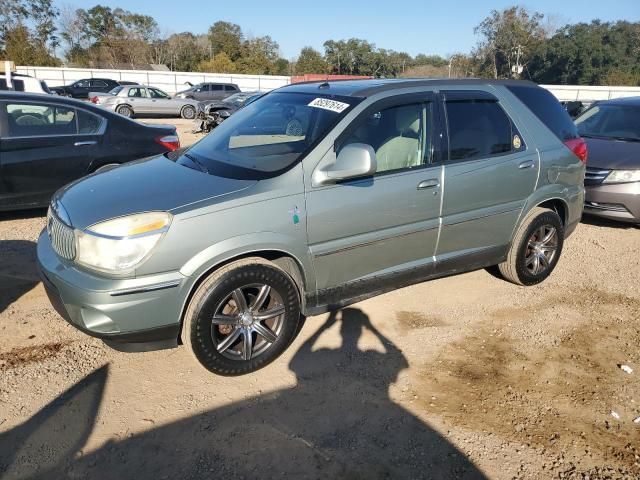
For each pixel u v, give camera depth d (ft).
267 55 246.68
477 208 13.93
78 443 9.14
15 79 57.52
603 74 198.49
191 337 10.39
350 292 12.40
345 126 11.78
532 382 11.34
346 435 9.58
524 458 9.19
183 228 9.90
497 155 14.12
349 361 11.88
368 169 10.79
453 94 13.69
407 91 12.94
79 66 203.82
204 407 10.19
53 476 8.44
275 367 11.56
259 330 11.15
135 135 22.36
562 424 10.05
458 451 9.29
